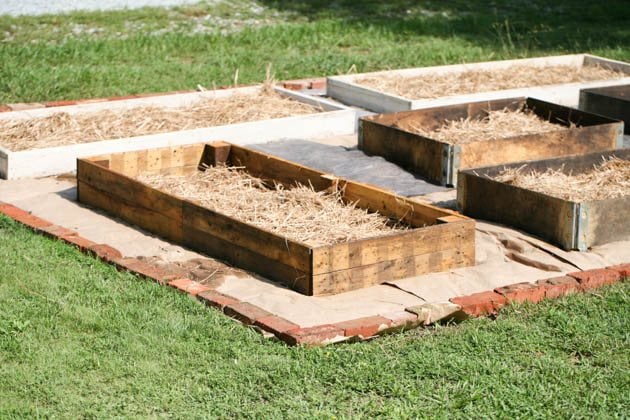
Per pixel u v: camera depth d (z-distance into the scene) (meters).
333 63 10.18
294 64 10.13
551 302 5.85
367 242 5.91
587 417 5.02
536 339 5.52
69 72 9.38
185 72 9.69
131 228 6.62
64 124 7.92
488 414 5.02
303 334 5.43
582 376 5.26
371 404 5.05
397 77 9.45
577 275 6.04
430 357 5.36
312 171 6.81
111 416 4.97
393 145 7.74
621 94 9.03
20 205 6.95
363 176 7.50
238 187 6.93
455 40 11.38
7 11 11.88
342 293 5.88
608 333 5.58
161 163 7.17
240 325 5.57
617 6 13.85
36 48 9.98
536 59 9.98
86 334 5.49
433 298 5.86
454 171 7.39
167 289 5.86
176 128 8.06
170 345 5.41
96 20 11.40
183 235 6.39
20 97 8.86
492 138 7.88
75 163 7.53
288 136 8.19
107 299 5.76
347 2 13.50
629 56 10.74
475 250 6.36
